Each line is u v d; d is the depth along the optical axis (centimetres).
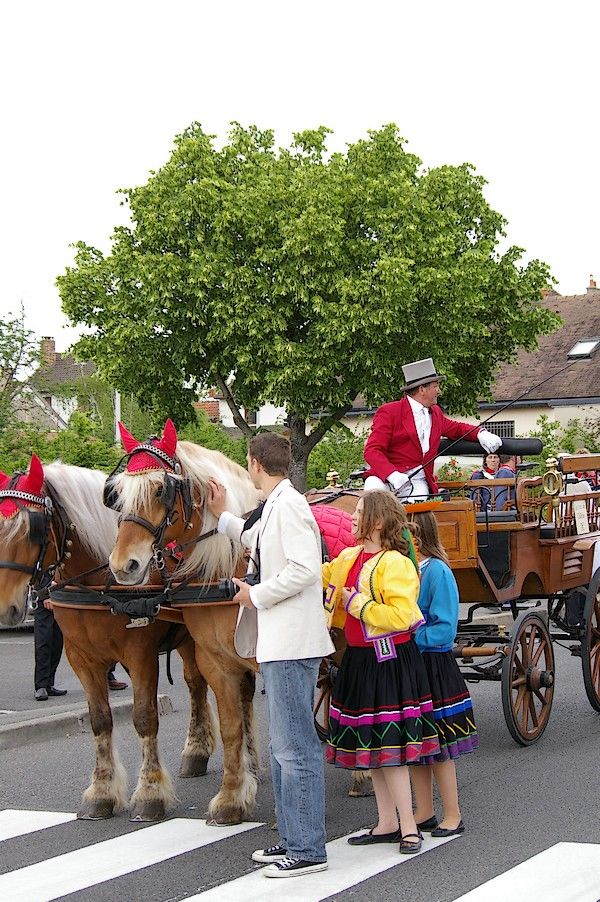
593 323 3750
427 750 571
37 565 638
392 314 2488
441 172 2770
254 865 563
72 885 545
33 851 605
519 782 708
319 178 2606
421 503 719
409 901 498
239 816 639
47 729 922
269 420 4444
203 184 2562
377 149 2769
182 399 2802
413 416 806
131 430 3841
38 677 1099
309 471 2842
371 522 575
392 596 560
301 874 539
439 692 593
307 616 547
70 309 2733
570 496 904
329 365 2558
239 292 2547
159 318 2611
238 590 597
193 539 620
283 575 539
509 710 786
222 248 2570
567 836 589
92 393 4366
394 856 565
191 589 623
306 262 2533
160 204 2638
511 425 3516
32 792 742
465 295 2594
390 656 567
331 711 589
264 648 546
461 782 712
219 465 646
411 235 2578
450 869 540
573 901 490
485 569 784
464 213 2812
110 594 635
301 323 2691
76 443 2211
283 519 546
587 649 899
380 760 564
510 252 2802
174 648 710
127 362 2691
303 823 543
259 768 743
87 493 666
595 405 3353
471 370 2825
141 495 589
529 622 816
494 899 495
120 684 1141
